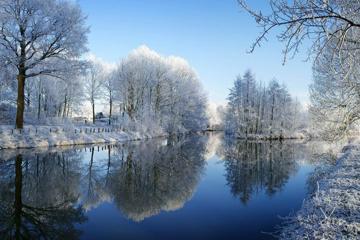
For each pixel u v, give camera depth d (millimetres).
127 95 44125
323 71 8883
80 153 21828
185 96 56031
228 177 16734
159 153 26016
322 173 15453
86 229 8203
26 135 22344
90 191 12250
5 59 20375
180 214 9914
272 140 49000
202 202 11555
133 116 42750
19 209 9477
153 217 9555
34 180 13141
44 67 22516
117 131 36812
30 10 21344
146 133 41250
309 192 12508
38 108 41625
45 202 10352
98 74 49781
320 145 38094
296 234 7004
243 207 10859
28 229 7914
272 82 56688
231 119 58750
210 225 8875
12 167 15164
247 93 55375
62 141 25359
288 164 21703
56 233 7762
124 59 47781
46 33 21469
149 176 16266
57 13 21984
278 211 10344
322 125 13914
